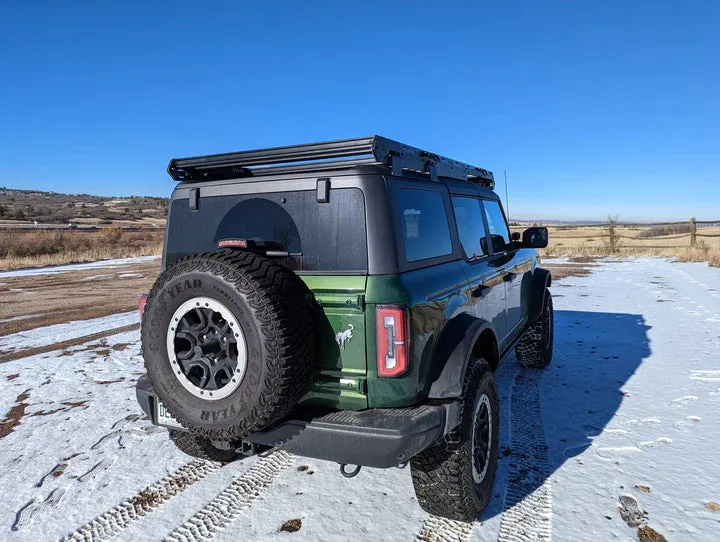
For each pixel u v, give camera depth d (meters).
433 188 3.23
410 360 2.37
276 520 2.87
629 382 5.04
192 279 2.30
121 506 3.06
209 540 2.70
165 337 2.42
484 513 2.87
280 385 2.19
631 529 2.67
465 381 2.74
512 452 3.60
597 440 3.75
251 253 2.42
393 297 2.36
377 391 2.37
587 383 5.05
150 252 27.83
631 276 13.80
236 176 3.19
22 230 33.12
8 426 4.33
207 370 2.34
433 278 2.74
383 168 2.65
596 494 3.02
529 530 2.69
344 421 2.35
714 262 15.89
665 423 4.01
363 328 2.35
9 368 6.12
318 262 2.56
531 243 4.95
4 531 2.84
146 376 3.01
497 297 3.97
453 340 2.71
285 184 2.71
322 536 2.70
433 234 3.05
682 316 8.14
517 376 5.35
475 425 2.77
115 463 3.62
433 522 2.80
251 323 2.18
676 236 24.64
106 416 4.52
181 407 2.41
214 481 3.34
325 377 2.44
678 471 3.26
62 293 12.77
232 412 2.28
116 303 11.09
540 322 5.35
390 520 2.84
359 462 2.31
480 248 3.99
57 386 5.38
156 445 3.92
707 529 2.65
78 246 28.50
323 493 3.15
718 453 3.49
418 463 2.68
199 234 3.06
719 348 6.14
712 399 4.48
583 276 14.12
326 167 2.77
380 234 2.46
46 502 3.13
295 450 2.43
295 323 2.23
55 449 3.86
